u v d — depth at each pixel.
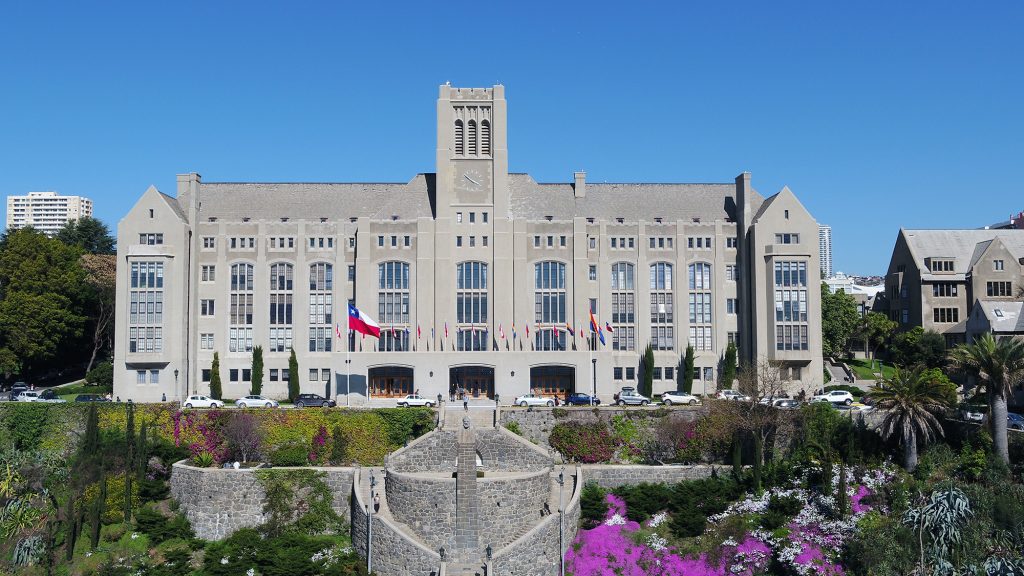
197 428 91.94
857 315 136.75
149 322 110.56
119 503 82.75
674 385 115.50
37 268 122.50
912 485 76.44
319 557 75.94
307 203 121.62
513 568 71.31
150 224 112.19
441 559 71.00
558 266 116.12
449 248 114.88
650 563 74.44
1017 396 94.75
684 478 84.56
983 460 76.12
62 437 94.56
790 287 113.38
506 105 117.31
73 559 77.75
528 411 92.31
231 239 116.88
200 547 79.00
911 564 69.00
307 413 92.00
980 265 134.38
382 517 74.88
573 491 81.31
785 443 86.81
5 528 81.06
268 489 81.50
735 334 117.38
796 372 113.38
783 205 114.88
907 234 142.62
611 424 91.56
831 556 71.00
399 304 114.94
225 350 115.25
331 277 116.44
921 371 83.81
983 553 68.88
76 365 137.12
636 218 120.06
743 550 73.81
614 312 116.81
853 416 87.06
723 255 117.75
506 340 113.88
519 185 122.88
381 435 91.25
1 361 115.06
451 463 85.25
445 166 116.19
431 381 109.00
